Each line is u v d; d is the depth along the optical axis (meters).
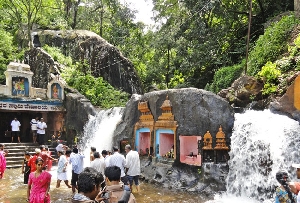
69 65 27.39
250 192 9.70
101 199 3.12
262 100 12.31
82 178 3.19
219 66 23.16
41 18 33.09
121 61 28.95
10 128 22.30
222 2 21.91
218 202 9.24
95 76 27.94
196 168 11.23
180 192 10.63
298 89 10.02
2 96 18.75
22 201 9.43
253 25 22.03
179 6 25.33
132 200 3.23
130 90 28.86
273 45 14.91
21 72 19.80
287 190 5.04
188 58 22.31
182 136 11.73
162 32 25.50
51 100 20.67
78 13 38.56
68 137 20.69
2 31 29.38
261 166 9.64
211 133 11.07
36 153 11.53
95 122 18.72
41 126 19.58
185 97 11.83
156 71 30.84
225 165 10.76
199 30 21.77
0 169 13.10
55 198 9.86
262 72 12.73
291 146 9.25
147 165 13.02
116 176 3.73
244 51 20.44
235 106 13.31
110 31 38.34
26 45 31.64
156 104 13.01
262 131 9.88
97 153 8.93
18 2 30.36
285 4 20.45
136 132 14.17
